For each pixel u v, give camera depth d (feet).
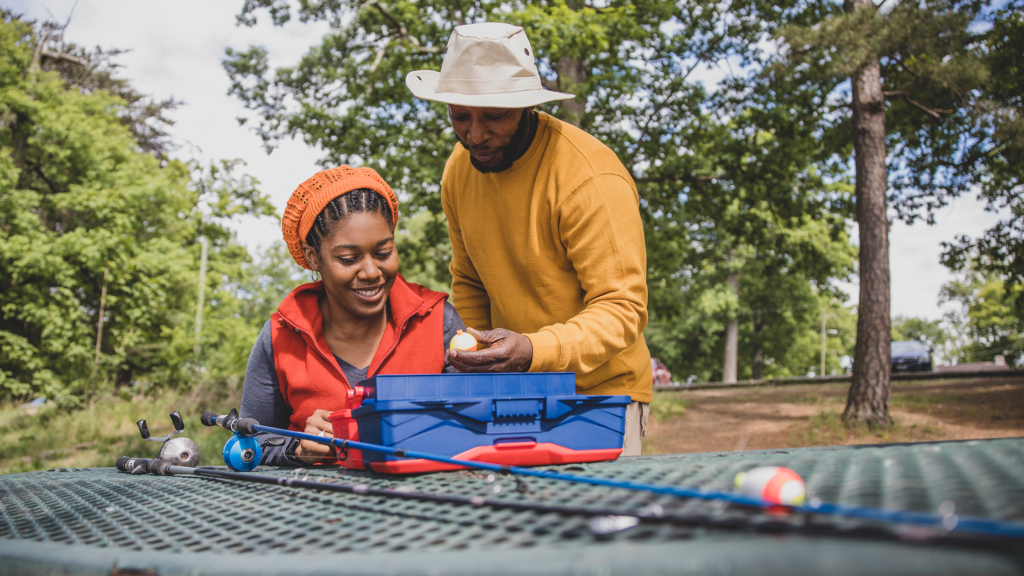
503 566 1.59
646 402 7.38
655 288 50.06
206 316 63.00
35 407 47.93
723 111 42.63
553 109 36.47
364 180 6.12
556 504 2.56
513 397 4.34
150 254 52.47
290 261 147.84
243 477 4.36
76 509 3.56
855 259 91.15
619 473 3.38
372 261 6.03
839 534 1.70
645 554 1.55
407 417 4.06
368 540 2.28
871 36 31.17
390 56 40.22
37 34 70.90
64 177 55.52
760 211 47.52
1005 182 45.29
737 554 1.47
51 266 47.85
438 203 38.29
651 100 42.78
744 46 42.55
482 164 6.83
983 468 2.65
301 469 5.34
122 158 60.03
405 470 4.04
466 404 4.22
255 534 2.56
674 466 3.59
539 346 5.44
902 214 46.73
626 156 41.63
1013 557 1.44
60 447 33.40
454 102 5.95
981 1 33.01
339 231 5.91
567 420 4.51
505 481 3.48
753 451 4.75
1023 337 165.27
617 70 41.11
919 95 39.24
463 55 6.11
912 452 3.31
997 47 39.32
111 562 2.17
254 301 137.69
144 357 56.03
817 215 45.62
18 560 2.47
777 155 43.11
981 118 33.04
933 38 30.60
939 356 208.74
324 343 6.29
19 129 57.72
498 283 7.33
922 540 1.59
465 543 2.06
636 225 6.50
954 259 49.01
